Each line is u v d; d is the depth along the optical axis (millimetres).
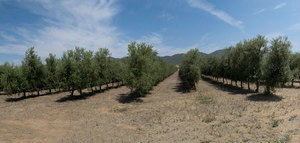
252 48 22891
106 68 32312
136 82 21938
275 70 19031
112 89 35469
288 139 7098
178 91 30422
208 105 17281
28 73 26141
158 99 23297
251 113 12781
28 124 12289
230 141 7887
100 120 13680
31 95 29078
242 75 26641
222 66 39750
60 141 9133
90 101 22375
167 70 60156
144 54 23953
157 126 11750
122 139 9539
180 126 11289
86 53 25781
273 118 10688
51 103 21328
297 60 32156
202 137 8820
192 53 30047
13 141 8727
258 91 23812
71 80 23844
